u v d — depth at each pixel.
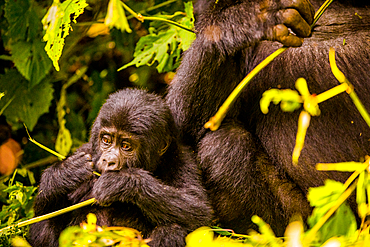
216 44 3.90
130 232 3.79
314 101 3.74
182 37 4.23
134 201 3.90
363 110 3.77
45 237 3.96
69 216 3.97
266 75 3.97
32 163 4.42
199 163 4.02
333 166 3.77
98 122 3.98
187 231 3.91
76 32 4.47
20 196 4.06
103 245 3.76
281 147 3.96
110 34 4.50
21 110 4.39
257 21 3.85
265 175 3.97
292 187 3.96
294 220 3.95
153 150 3.97
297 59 3.93
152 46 4.28
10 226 3.96
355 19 3.94
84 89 4.57
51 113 4.52
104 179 3.90
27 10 4.32
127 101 3.98
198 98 3.99
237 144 3.98
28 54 4.32
